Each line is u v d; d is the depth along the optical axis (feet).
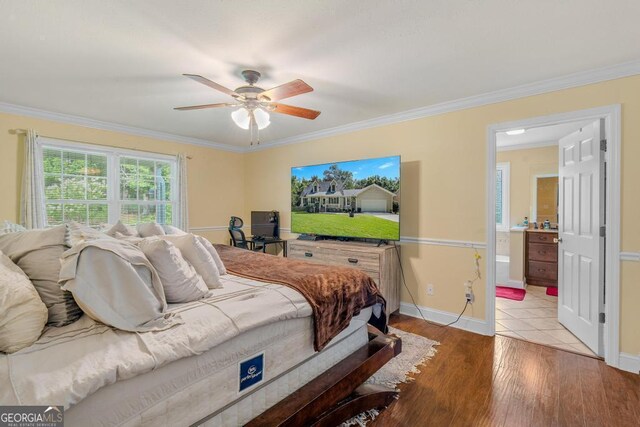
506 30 6.12
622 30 6.09
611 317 7.82
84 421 2.93
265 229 15.84
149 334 3.78
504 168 17.22
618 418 5.90
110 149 12.87
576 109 8.25
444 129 10.56
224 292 5.43
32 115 10.94
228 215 17.25
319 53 7.04
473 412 6.09
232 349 4.28
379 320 7.66
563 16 5.66
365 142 12.56
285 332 5.08
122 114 11.50
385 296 10.63
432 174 10.85
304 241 13.03
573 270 9.64
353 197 12.17
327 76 8.23
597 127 8.20
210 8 5.42
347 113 11.44
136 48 6.77
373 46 6.74
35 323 3.50
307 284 5.97
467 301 10.16
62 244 4.37
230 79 8.36
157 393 3.49
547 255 15.29
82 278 3.79
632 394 6.63
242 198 17.94
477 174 9.94
